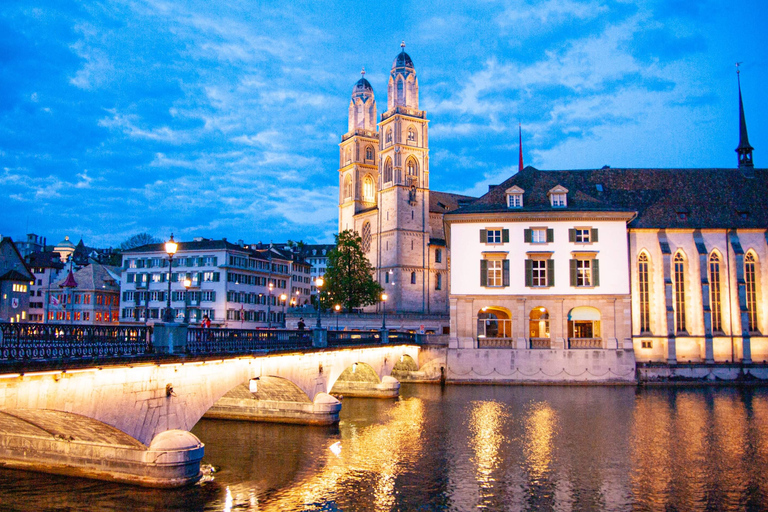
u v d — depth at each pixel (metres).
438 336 71.56
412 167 117.19
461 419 45.22
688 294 71.94
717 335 71.19
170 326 26.05
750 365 68.38
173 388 27.09
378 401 55.22
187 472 26.81
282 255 131.00
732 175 78.56
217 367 30.47
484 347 69.00
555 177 79.56
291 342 39.09
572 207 69.62
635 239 72.06
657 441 37.75
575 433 40.03
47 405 20.70
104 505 24.19
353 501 26.17
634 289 71.19
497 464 32.22
